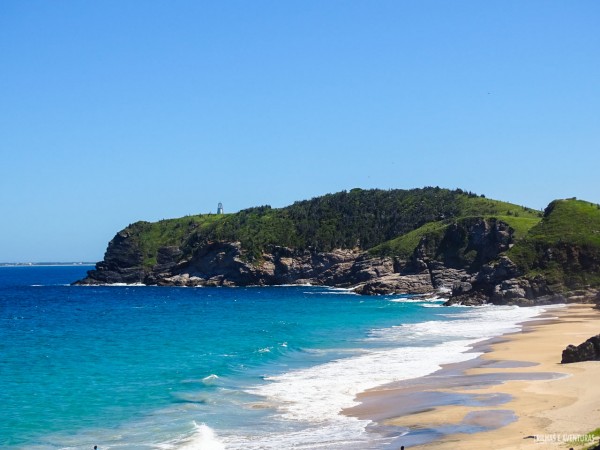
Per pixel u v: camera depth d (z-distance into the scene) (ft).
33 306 418.51
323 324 265.34
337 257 581.53
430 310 323.16
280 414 107.04
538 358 153.28
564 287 328.08
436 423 96.68
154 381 137.80
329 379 136.05
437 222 556.10
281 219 655.35
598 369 131.75
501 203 585.22
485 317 271.08
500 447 81.15
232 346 196.44
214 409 111.34
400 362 155.22
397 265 504.84
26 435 96.73
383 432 93.76
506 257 349.82
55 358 174.60
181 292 548.72
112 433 97.14
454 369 143.02
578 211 374.43
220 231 652.48
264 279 596.29
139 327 272.10
